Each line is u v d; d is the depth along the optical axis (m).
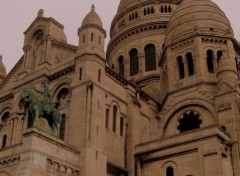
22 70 55.94
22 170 37.06
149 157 46.53
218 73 50.72
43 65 52.59
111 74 50.84
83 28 50.19
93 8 52.47
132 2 83.62
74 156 41.78
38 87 51.28
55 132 41.56
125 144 49.59
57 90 50.31
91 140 43.22
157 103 58.66
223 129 45.69
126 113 51.50
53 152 39.59
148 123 54.56
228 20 61.16
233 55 55.59
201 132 43.28
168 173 44.53
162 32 76.88
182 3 62.16
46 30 55.69
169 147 45.19
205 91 51.78
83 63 47.72
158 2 80.56
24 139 38.66
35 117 39.59
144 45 76.44
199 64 54.34
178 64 56.94
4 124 55.59
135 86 54.62
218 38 56.38
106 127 47.56
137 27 78.12
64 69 50.56
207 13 58.84
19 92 53.78
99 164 43.12
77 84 46.88
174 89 55.09
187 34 57.38
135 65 76.25
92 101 45.25
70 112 45.91
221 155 41.66
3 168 40.12
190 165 42.91
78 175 41.41
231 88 48.00
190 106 52.44
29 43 57.75
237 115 46.25
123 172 47.16
